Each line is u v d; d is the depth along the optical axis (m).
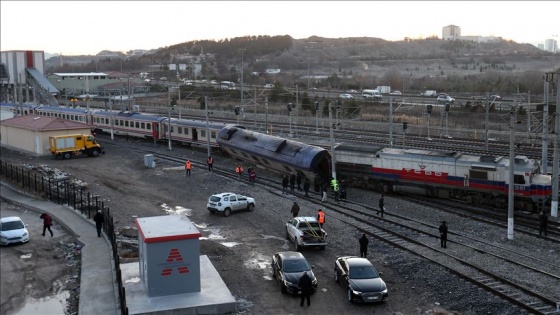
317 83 156.50
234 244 30.52
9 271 27.92
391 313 21.28
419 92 120.31
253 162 54.22
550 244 29.80
